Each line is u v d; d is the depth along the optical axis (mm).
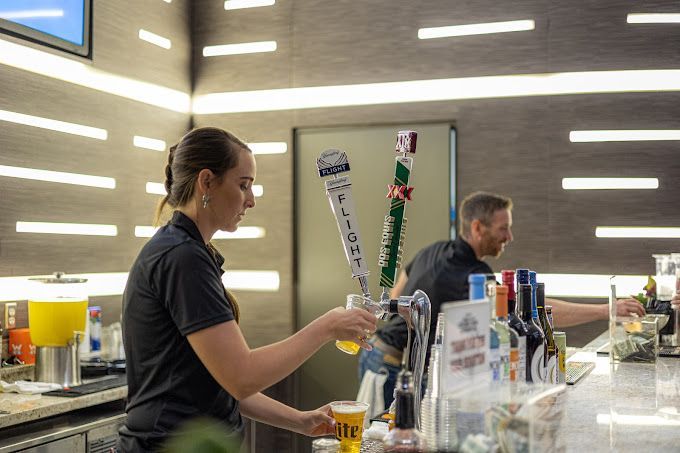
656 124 3955
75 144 3699
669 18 3941
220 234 4629
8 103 3287
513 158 4145
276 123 4559
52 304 3043
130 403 1731
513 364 1370
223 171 1738
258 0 4617
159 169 4387
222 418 1703
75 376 3107
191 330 1601
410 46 4316
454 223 4211
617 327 2533
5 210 3266
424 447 1159
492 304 1315
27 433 2680
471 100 4215
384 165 4320
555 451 1245
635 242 3969
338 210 1540
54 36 3500
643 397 1908
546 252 4086
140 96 4223
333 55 4457
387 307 1551
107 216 3924
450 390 1056
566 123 4070
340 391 4305
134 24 4172
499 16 4172
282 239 4504
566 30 4078
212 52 4703
